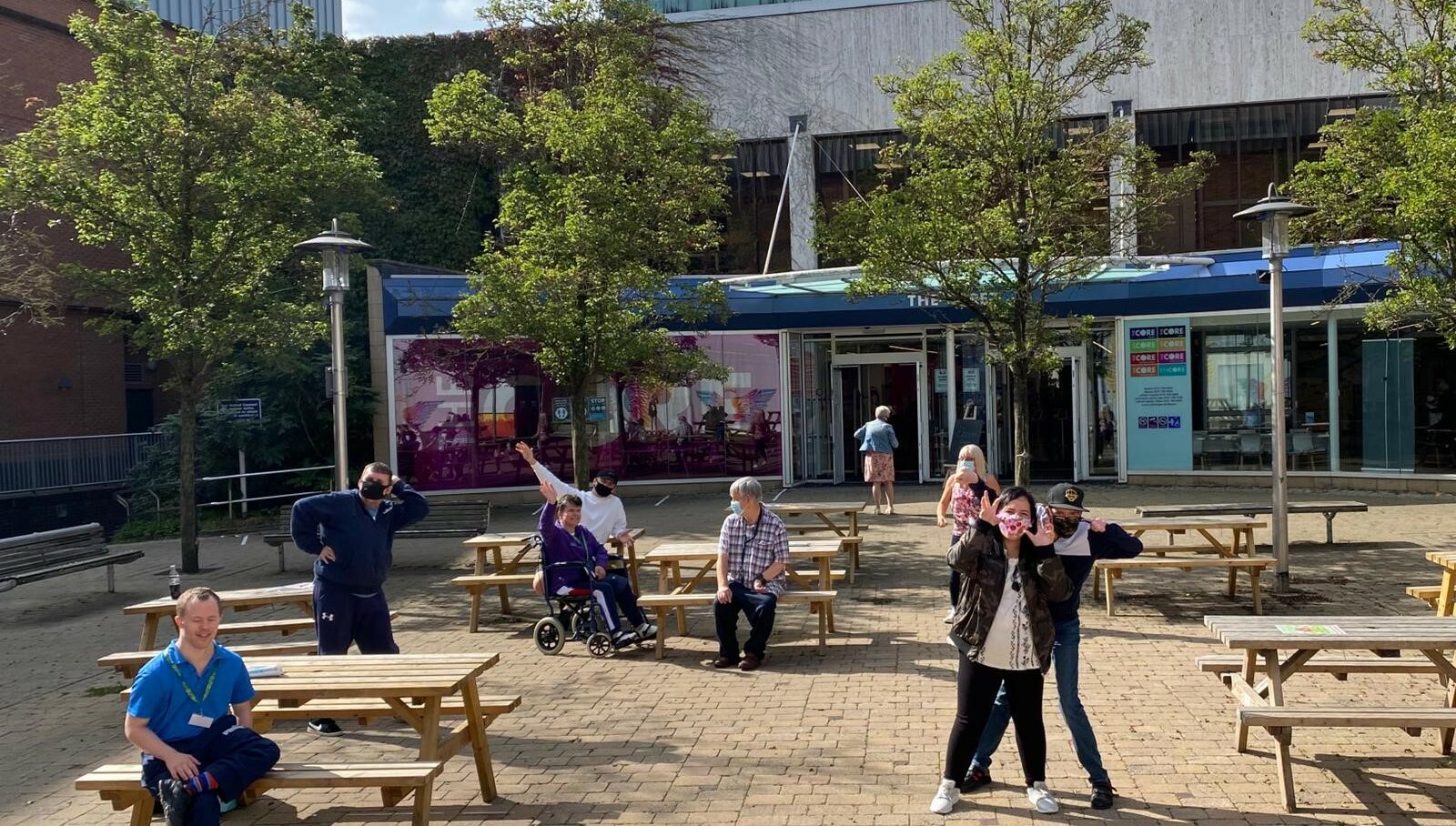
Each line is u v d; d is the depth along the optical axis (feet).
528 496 69.36
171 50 49.96
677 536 50.21
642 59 64.85
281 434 71.05
